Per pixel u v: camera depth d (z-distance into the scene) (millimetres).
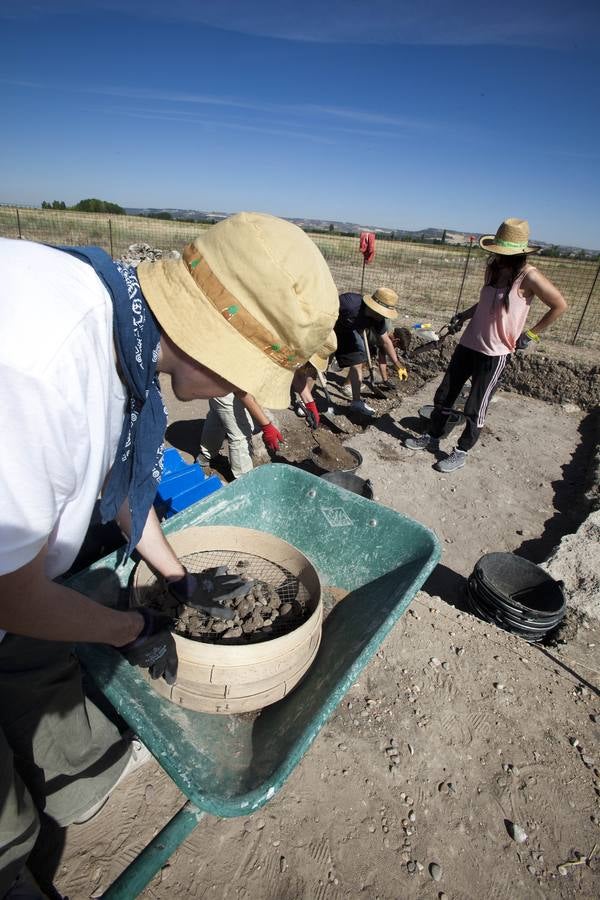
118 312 911
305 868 1714
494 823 1924
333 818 1861
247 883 1658
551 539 4113
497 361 4371
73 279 840
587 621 2934
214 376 1042
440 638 2674
